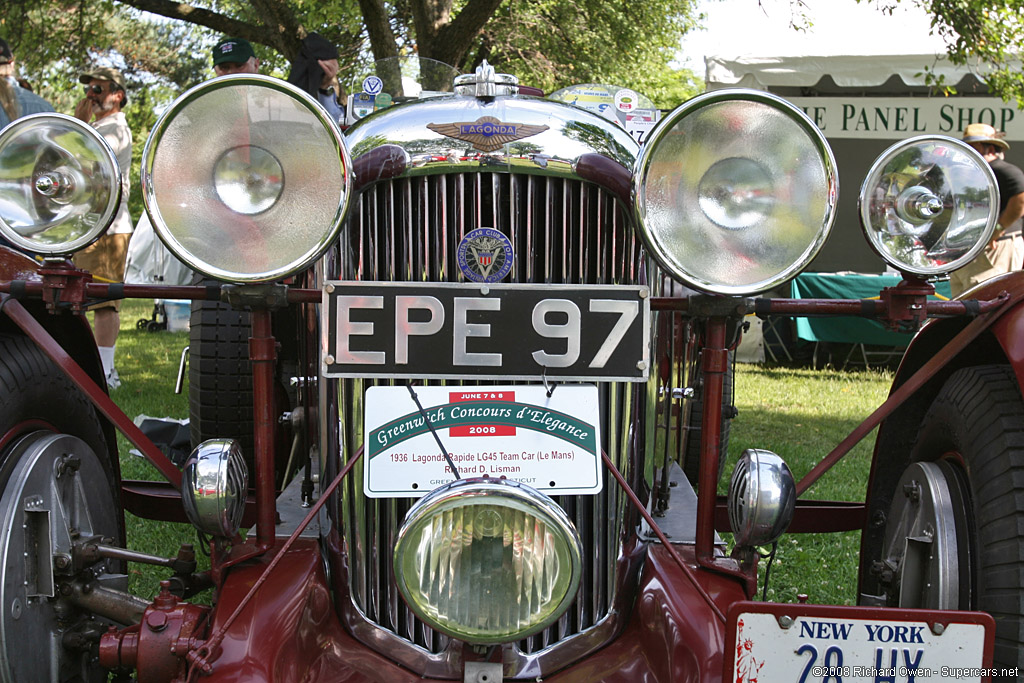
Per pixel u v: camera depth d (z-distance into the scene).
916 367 2.12
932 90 8.45
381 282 1.64
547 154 1.67
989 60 6.74
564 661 1.71
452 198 1.68
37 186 1.67
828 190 1.55
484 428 1.64
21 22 9.19
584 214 1.70
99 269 5.73
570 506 1.75
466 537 1.44
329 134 1.54
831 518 2.55
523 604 1.44
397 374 1.65
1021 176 6.06
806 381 7.39
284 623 1.57
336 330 1.65
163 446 4.17
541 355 1.66
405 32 9.44
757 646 1.45
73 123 1.65
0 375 1.76
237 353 3.07
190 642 1.52
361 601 1.76
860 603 2.15
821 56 8.06
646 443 1.86
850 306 1.77
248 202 1.58
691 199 1.58
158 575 2.88
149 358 7.80
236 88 1.53
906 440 2.19
